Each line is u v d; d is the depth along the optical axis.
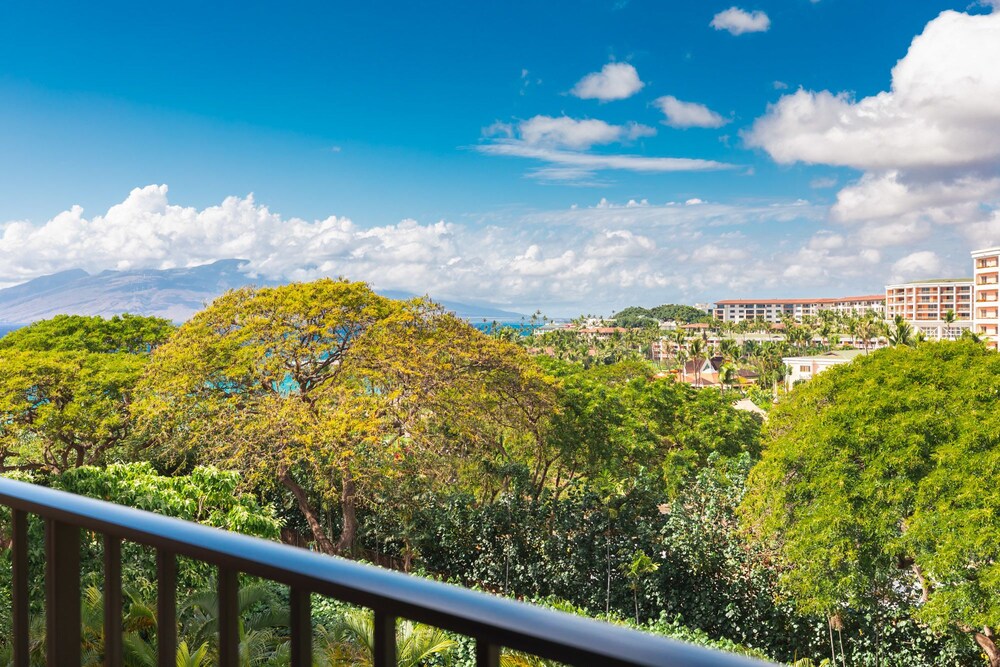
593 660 0.59
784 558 18.92
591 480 26.62
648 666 0.56
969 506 17.53
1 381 22.56
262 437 19.78
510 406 23.72
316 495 22.48
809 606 17.47
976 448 18.31
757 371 107.19
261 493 21.78
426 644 5.02
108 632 1.04
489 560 19.52
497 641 0.65
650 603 18.02
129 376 24.33
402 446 20.73
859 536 18.30
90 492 13.65
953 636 17.00
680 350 120.62
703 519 18.88
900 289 156.88
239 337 21.28
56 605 1.12
